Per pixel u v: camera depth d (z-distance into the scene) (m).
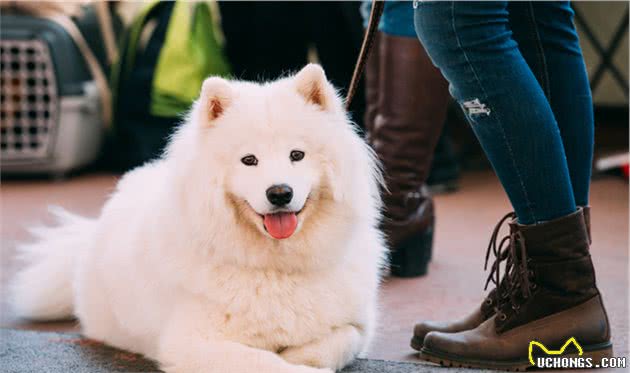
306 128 2.56
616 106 7.88
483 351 2.75
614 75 7.67
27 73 6.75
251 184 2.49
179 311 2.62
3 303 3.80
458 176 6.42
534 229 2.68
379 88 4.16
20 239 4.98
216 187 2.55
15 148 6.82
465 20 2.51
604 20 7.48
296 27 6.29
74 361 2.91
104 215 3.23
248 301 2.55
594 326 2.71
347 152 2.64
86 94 6.94
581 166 2.87
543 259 2.70
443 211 5.62
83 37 7.11
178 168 2.66
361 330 2.77
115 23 7.16
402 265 4.03
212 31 6.75
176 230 2.64
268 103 2.57
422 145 3.95
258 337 2.58
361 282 2.70
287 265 2.57
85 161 7.11
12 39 6.66
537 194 2.63
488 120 2.60
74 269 3.50
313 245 2.59
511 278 2.77
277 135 2.52
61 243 3.61
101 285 3.09
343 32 6.00
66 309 3.56
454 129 7.79
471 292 3.75
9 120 6.75
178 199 2.64
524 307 2.73
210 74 6.76
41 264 3.61
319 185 2.59
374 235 2.86
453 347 2.78
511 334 2.74
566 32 2.82
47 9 6.93
